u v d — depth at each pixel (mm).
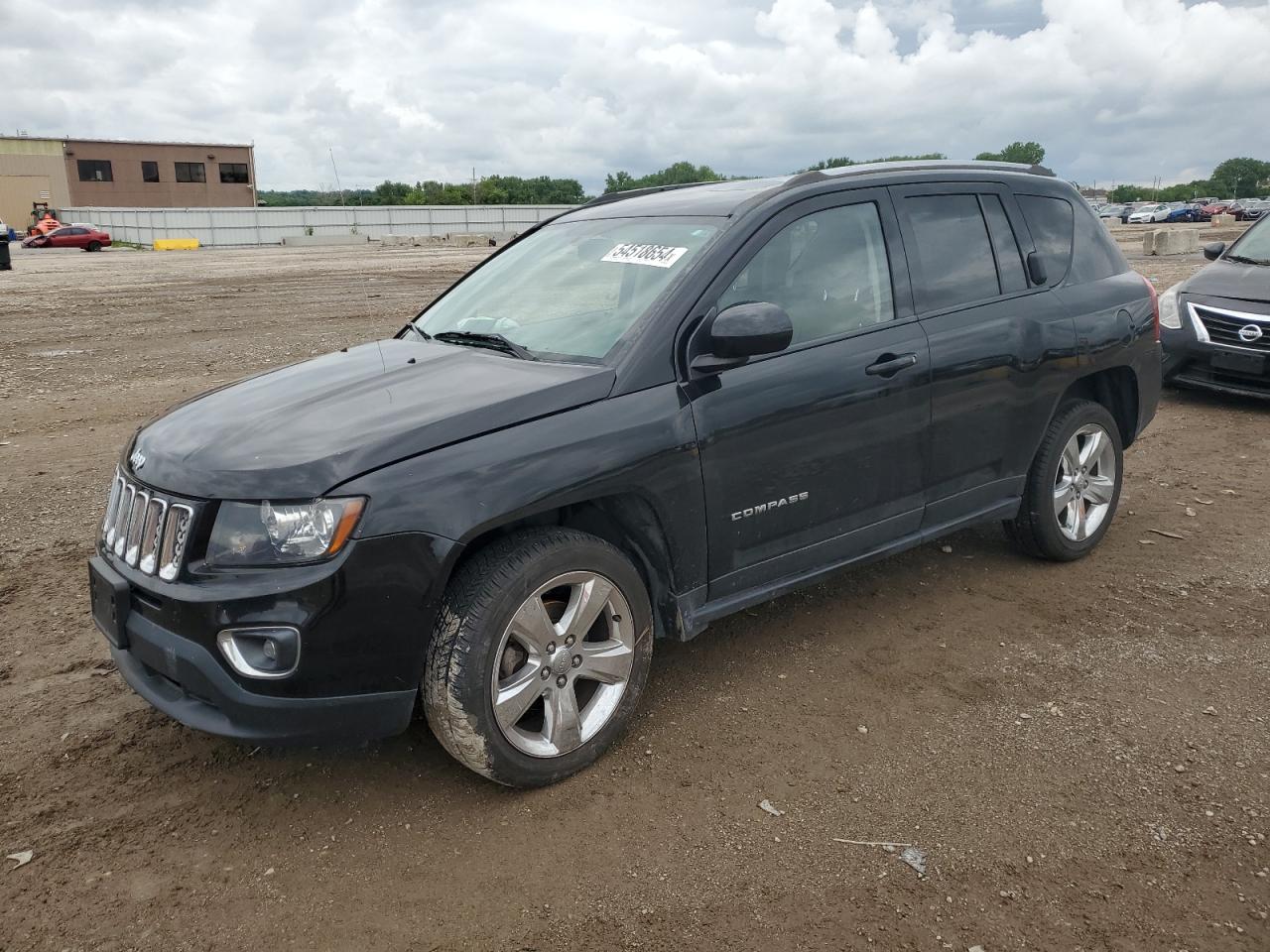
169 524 2836
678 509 3283
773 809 2994
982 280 4301
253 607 2666
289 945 2477
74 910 2600
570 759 3131
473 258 32969
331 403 3166
